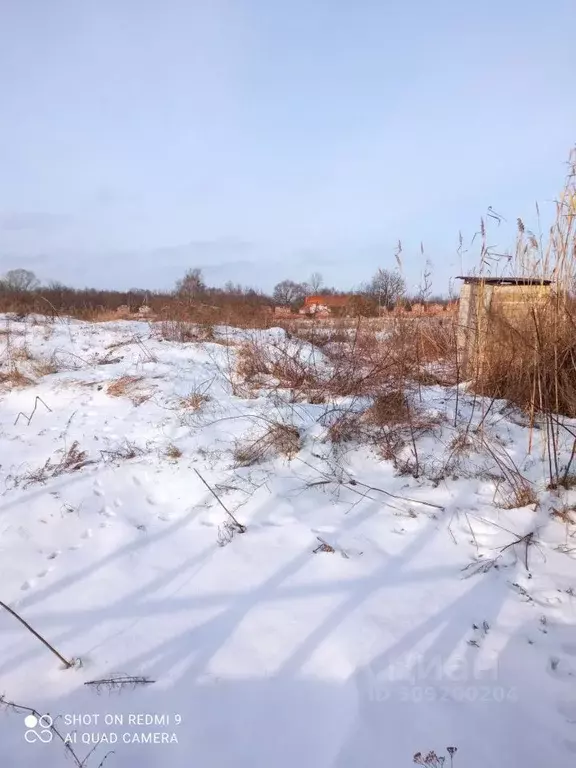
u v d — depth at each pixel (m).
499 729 2.13
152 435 5.00
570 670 2.39
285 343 8.45
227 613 2.79
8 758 2.11
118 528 3.60
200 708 2.27
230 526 3.55
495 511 3.59
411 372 5.93
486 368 5.50
